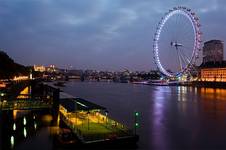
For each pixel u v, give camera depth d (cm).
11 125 6700
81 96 18462
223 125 8150
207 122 8625
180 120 8950
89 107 6788
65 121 6675
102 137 5347
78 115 6944
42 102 7375
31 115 7388
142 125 8006
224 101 15338
